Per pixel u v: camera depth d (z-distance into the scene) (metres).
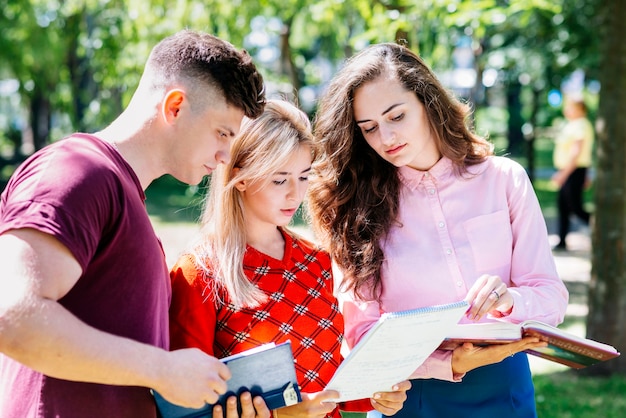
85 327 1.74
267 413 2.05
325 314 2.50
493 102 20.62
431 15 5.71
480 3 5.53
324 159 2.73
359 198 2.72
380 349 2.13
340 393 2.23
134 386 1.98
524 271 2.66
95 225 1.81
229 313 2.35
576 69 9.20
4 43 13.41
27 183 1.80
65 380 1.90
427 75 2.66
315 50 14.41
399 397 2.43
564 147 10.30
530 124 14.95
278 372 2.05
